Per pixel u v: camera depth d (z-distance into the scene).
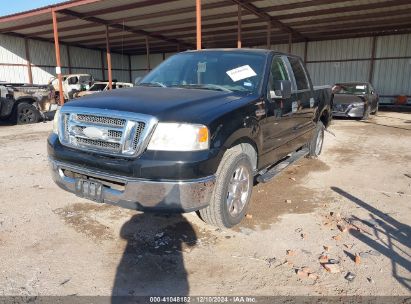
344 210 4.25
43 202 4.34
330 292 2.64
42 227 3.64
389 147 8.36
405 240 3.49
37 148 7.90
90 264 2.96
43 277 2.76
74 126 3.30
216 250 3.23
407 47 21.03
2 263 2.95
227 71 4.32
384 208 4.34
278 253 3.19
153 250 3.21
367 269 2.95
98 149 3.15
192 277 2.80
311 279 2.79
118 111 3.04
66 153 3.29
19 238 3.39
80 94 18.23
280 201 4.53
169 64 4.82
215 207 3.37
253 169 3.98
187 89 3.99
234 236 3.51
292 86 5.01
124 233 3.53
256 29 20.27
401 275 2.87
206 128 3.02
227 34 22.31
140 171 2.89
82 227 3.65
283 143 4.74
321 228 3.73
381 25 19.12
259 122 3.83
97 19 17.75
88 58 28.53
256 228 3.70
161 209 2.95
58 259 3.03
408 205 4.45
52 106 13.55
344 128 11.68
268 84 4.19
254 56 4.48
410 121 13.83
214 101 3.48
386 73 22.00
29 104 12.70
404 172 6.04
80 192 3.28
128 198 2.98
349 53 23.05
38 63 24.31
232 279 2.79
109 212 4.04
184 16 17.02
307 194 4.82
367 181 5.48
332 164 6.57
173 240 3.40
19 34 22.22
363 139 9.50
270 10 15.48
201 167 2.95
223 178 3.33
